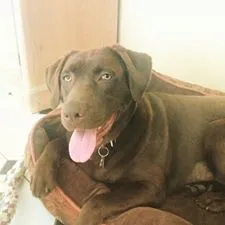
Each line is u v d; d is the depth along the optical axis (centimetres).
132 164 44
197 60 72
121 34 86
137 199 41
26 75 76
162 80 62
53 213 46
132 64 41
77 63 40
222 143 48
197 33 70
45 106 80
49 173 45
